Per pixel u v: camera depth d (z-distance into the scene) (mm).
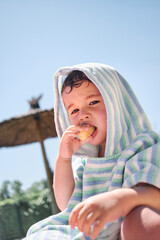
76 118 1983
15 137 8867
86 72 1907
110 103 1855
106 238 1524
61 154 2020
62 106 2309
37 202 16109
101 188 1801
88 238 1529
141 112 1927
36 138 8961
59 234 1628
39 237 1608
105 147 1892
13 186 23156
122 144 1849
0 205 15898
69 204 1885
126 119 1915
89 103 1951
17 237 15609
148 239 1232
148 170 1491
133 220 1294
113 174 1730
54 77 2225
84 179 1873
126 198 1330
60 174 2029
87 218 1264
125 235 1315
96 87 1954
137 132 1866
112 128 1834
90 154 2033
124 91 2012
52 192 7785
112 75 1980
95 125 1935
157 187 1408
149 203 1358
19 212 15930
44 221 1829
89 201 1304
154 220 1249
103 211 1277
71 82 1996
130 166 1608
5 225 15555
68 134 1963
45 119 8430
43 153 8211
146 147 1736
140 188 1396
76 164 2098
